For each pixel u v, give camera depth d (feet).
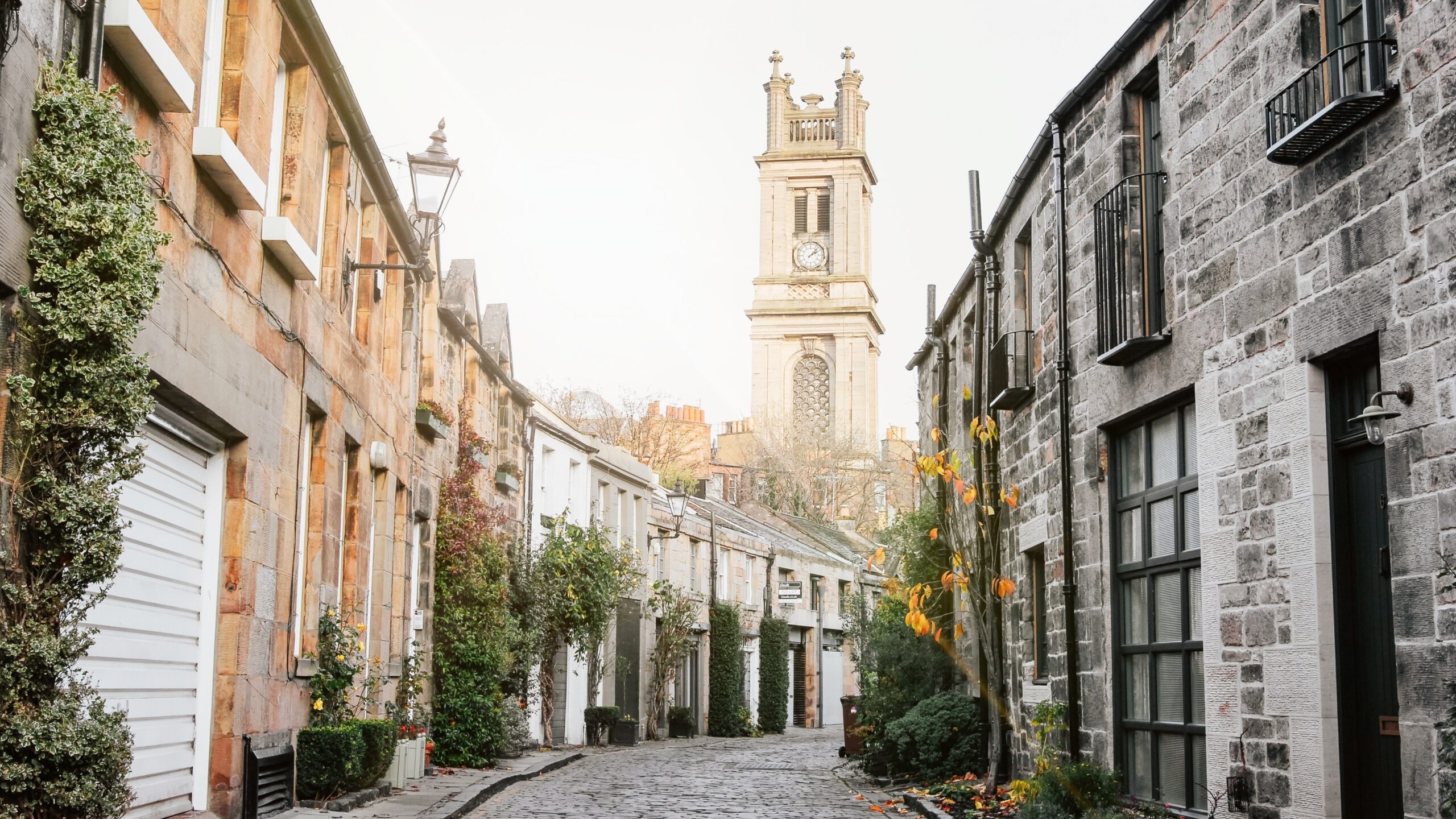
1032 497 42.09
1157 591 31.53
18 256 18.61
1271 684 25.12
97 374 19.36
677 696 109.50
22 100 18.52
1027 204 43.04
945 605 57.21
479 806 42.60
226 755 29.22
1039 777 31.86
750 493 196.24
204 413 27.32
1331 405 24.04
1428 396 20.44
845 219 266.36
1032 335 42.86
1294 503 24.41
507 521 70.59
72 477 19.38
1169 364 30.12
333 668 38.47
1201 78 28.71
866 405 260.01
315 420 38.55
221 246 28.04
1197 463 29.07
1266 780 25.27
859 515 205.36
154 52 22.53
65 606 19.26
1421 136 20.75
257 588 31.04
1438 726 18.92
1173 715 30.58
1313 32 24.47
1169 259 30.27
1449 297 19.99
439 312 59.06
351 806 36.50
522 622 72.74
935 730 49.60
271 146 33.06
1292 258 24.66
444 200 44.78
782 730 125.49
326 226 39.68
